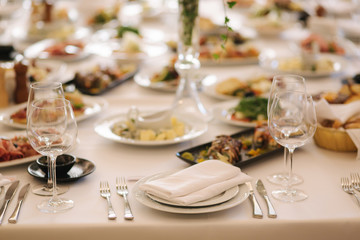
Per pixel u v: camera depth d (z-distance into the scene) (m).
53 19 3.58
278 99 1.26
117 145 1.72
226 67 2.94
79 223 1.17
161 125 1.74
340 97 1.85
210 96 2.36
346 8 4.39
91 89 2.33
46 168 1.38
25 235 1.17
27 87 2.15
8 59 2.75
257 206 1.25
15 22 4.12
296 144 1.27
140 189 1.26
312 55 2.72
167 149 1.69
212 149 1.54
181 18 1.93
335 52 3.14
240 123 1.86
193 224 1.18
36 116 1.18
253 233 1.20
